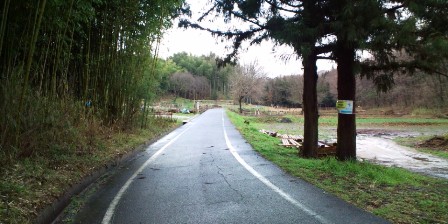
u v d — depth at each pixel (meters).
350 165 7.84
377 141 21.66
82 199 5.46
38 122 6.91
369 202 5.22
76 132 8.58
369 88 61.53
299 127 31.70
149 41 13.58
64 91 8.86
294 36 7.71
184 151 11.16
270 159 9.31
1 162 5.67
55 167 6.52
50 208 4.68
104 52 11.60
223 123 26.67
